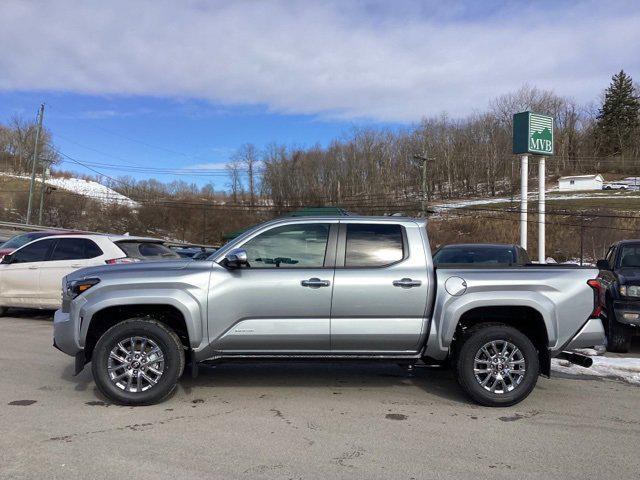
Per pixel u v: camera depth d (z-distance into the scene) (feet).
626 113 326.65
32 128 302.25
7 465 12.70
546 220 162.09
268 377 21.18
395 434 15.07
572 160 324.39
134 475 12.23
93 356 17.33
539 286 17.60
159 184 280.31
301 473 12.44
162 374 17.38
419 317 17.66
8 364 22.62
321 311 17.49
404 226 18.34
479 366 17.85
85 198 232.94
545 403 18.25
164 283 17.43
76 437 14.53
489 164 289.53
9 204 228.84
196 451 13.66
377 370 22.52
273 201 280.10
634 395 19.39
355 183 277.44
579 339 17.70
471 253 33.99
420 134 290.56
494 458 13.43
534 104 309.42
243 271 17.71
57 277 33.14
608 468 12.91
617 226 146.61
